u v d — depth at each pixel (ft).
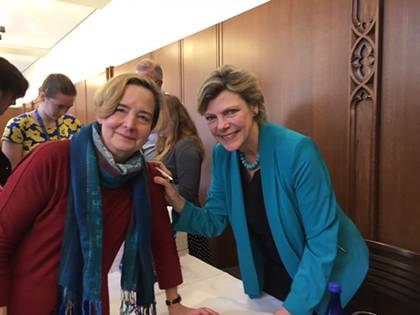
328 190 3.05
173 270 3.34
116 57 14.11
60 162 2.53
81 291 2.53
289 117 6.79
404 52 4.89
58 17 15.79
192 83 9.75
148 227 2.88
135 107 2.51
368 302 5.38
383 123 5.22
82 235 2.51
